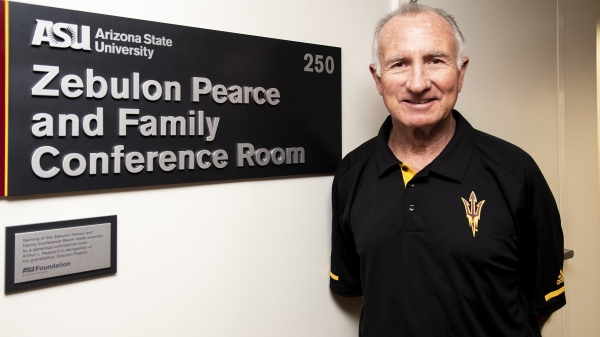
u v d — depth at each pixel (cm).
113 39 86
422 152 103
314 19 116
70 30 82
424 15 96
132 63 88
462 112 138
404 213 97
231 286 105
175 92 93
